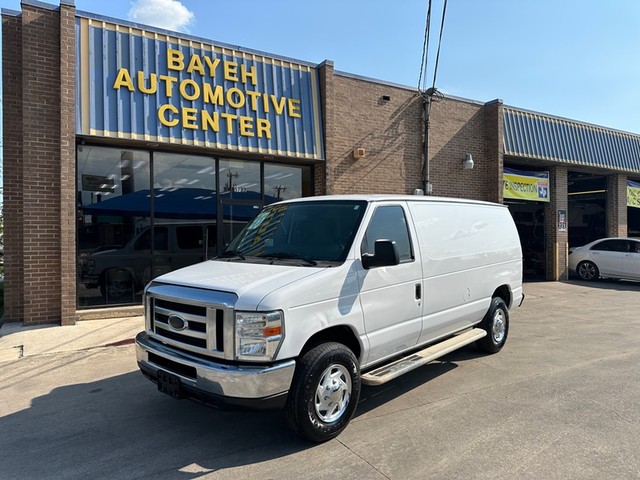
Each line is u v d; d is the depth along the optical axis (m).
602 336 7.72
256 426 4.18
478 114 14.15
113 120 8.57
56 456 3.65
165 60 9.16
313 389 3.64
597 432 3.97
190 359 3.62
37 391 5.17
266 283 3.66
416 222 5.03
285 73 10.62
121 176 9.48
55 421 4.34
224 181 10.61
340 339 4.20
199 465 3.48
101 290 9.34
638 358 6.33
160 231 9.88
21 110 8.57
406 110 12.66
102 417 4.42
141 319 8.82
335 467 3.42
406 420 4.27
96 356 6.56
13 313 8.53
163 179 9.90
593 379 5.41
